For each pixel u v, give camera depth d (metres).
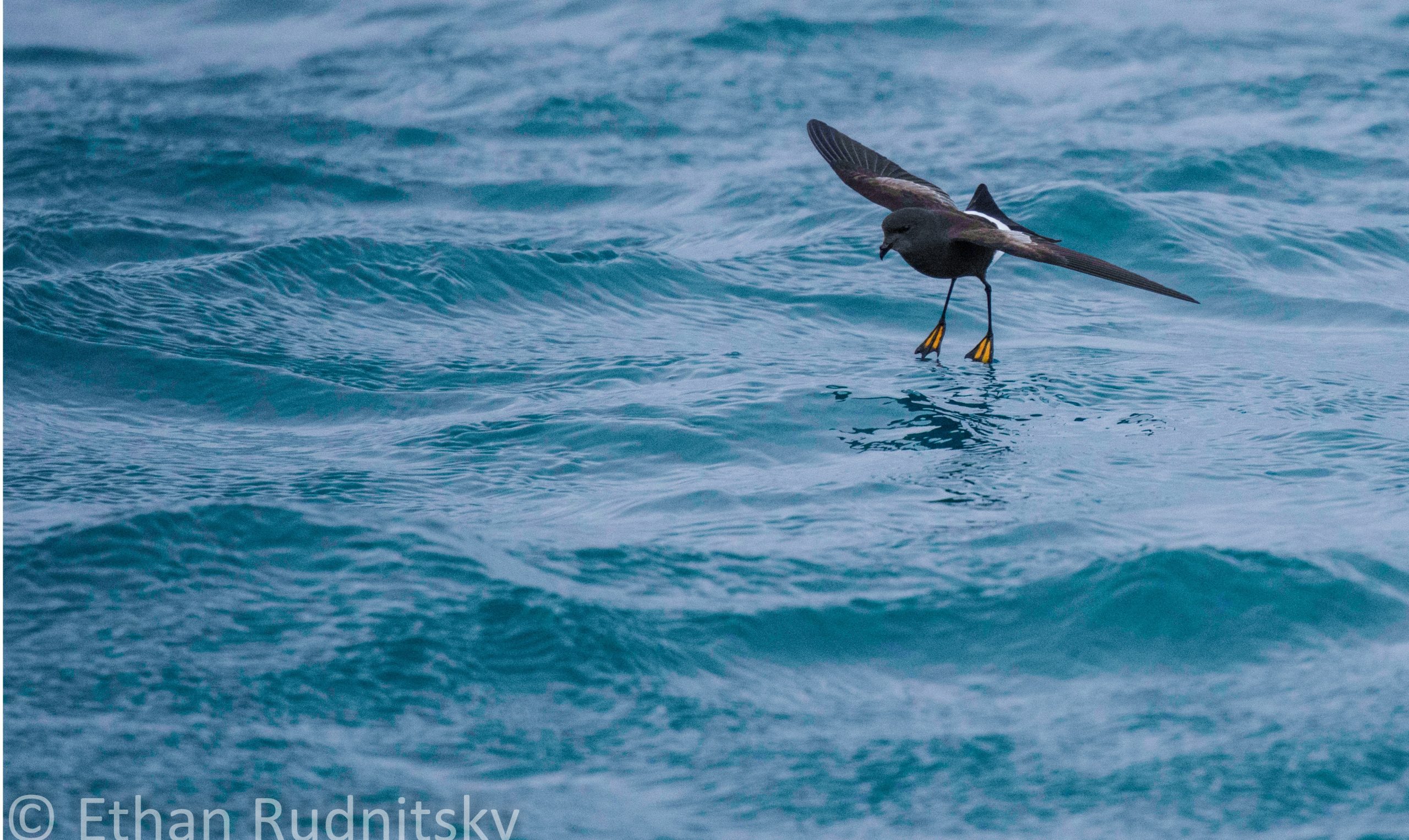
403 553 9.01
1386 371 14.17
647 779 6.91
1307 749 7.12
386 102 30.05
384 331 15.70
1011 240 11.75
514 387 13.73
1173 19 35.34
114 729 7.04
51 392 13.35
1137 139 25.59
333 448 11.99
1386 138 25.55
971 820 6.59
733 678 7.93
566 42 34.59
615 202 23.44
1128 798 6.74
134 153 25.19
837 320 16.53
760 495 10.73
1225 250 19.11
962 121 27.67
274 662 7.71
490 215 22.75
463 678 7.70
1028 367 14.30
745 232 20.81
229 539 9.06
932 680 8.02
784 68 31.69
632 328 16.11
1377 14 35.94
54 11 41.97
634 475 11.35
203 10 41.31
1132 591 8.74
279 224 21.56
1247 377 13.88
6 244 18.28
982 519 10.11
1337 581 8.86
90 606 8.23
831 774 6.97
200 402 13.35
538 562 9.14
